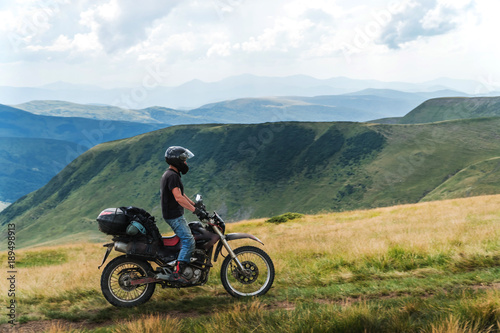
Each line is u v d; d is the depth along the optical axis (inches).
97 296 241.3
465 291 197.9
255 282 258.5
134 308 213.0
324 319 157.4
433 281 243.4
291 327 150.3
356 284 250.2
